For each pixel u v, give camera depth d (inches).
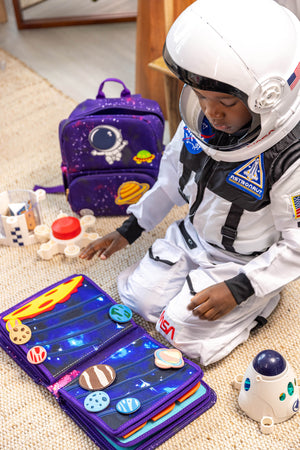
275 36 42.9
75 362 53.7
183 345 54.9
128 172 68.6
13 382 55.0
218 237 54.4
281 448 48.9
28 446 50.2
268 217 51.3
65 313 57.9
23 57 101.3
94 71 97.3
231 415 51.4
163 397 49.8
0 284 64.4
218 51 42.3
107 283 64.2
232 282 51.2
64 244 66.9
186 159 53.0
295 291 62.1
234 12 43.0
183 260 59.0
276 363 48.2
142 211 59.5
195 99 49.4
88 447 49.9
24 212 67.4
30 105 90.0
